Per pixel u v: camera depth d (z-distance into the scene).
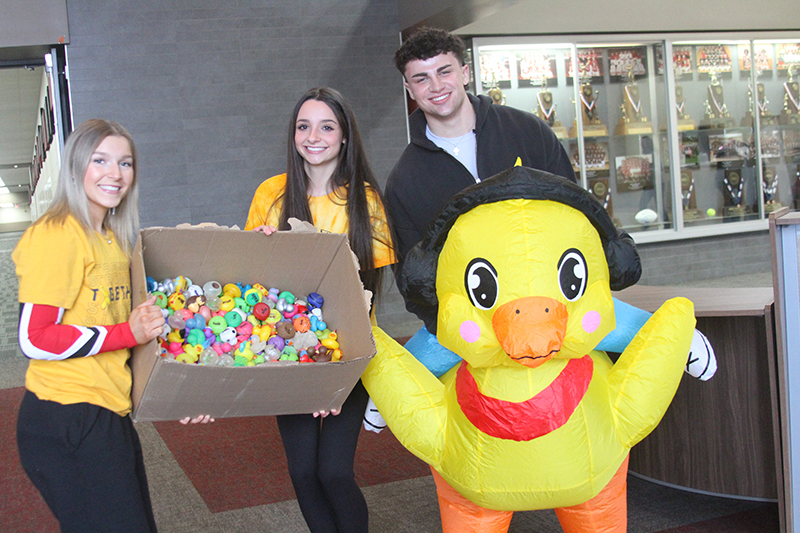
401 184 2.00
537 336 1.28
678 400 2.38
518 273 1.36
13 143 14.41
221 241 1.61
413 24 5.55
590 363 1.49
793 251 1.84
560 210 1.41
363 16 5.77
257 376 1.37
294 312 1.68
